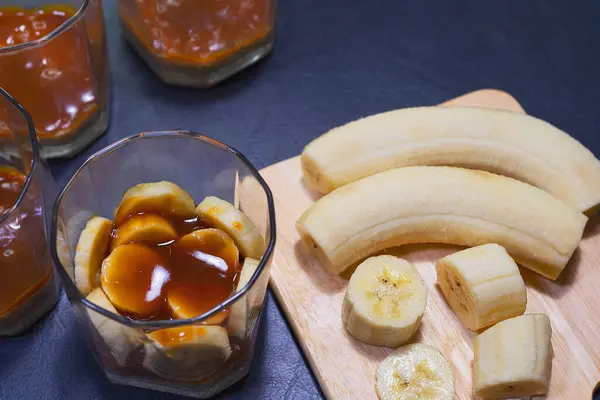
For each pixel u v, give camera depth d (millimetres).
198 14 589
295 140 614
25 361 541
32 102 569
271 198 525
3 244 510
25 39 585
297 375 543
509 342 521
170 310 518
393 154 571
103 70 598
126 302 517
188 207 548
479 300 529
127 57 636
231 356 521
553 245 547
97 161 537
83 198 539
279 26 657
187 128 614
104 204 557
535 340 520
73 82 574
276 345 549
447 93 638
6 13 590
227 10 593
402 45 656
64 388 536
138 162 555
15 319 540
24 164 548
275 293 558
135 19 611
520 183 560
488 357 523
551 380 533
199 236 534
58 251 506
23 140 537
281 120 621
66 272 502
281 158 607
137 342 502
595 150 621
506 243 553
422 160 574
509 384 519
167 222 543
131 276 524
